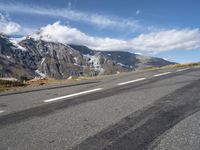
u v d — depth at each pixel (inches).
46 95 468.8
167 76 714.2
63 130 254.5
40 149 209.8
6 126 275.9
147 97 405.7
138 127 257.0
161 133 238.1
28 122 287.7
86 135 238.4
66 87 577.3
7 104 396.5
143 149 204.5
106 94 450.9
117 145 213.5
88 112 321.7
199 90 454.6
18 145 219.8
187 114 299.3
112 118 290.8
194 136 228.7
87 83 637.9
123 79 684.1
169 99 383.6
